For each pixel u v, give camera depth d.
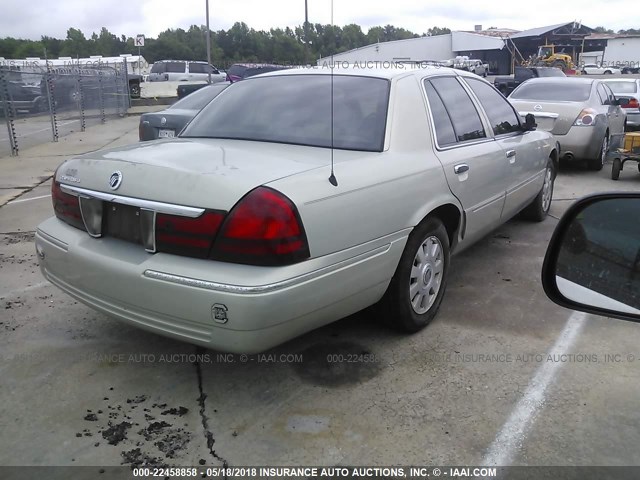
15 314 4.04
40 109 15.41
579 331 3.76
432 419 2.84
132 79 27.83
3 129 14.78
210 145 3.36
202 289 2.54
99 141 15.07
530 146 5.27
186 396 3.05
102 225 3.01
